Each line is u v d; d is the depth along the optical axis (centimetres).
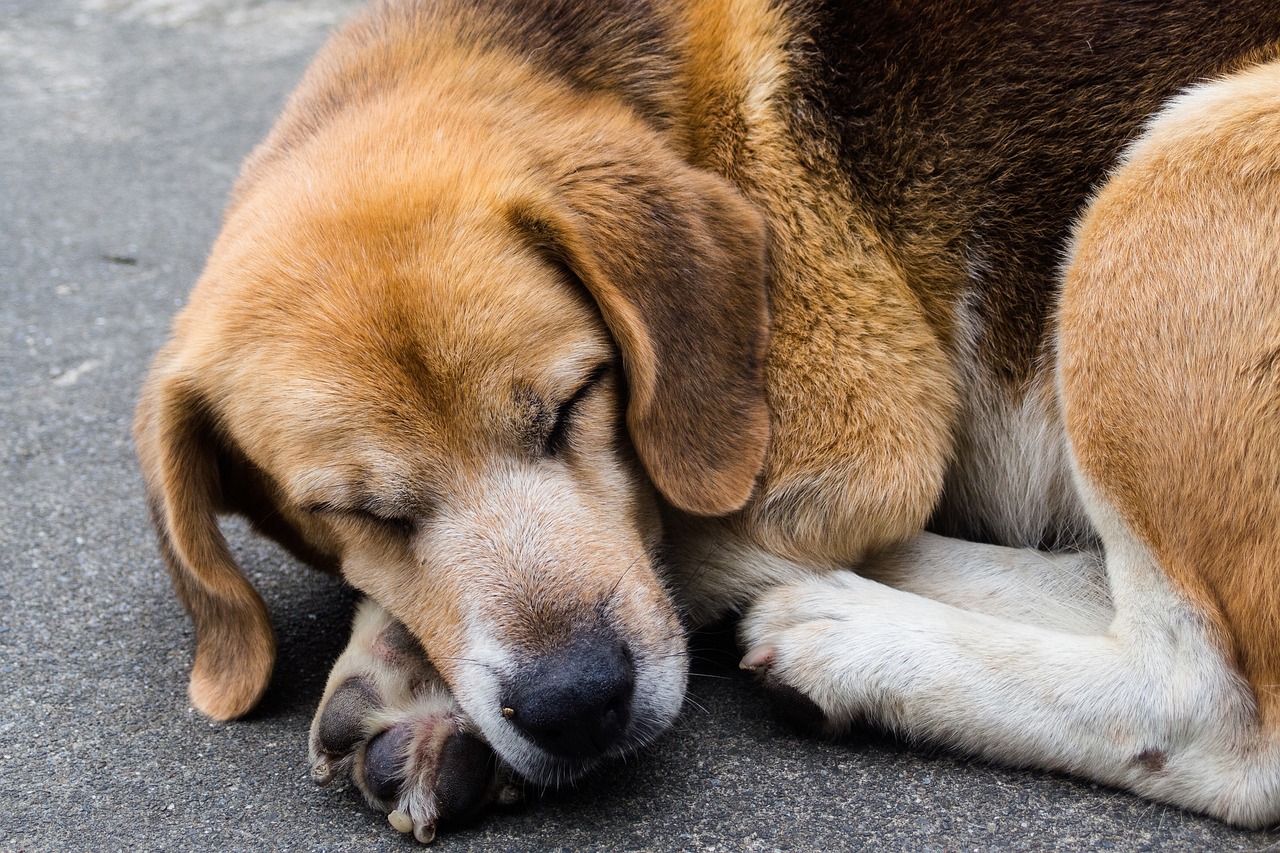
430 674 91
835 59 97
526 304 91
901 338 96
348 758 90
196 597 95
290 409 90
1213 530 90
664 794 90
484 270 90
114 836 89
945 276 98
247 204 96
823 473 95
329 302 90
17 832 90
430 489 91
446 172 92
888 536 96
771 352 95
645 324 92
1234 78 94
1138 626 91
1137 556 91
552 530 90
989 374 98
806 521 95
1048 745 91
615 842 88
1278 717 89
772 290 96
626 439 93
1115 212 93
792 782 90
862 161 97
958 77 97
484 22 98
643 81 98
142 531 106
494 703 88
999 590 96
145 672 97
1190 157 92
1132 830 88
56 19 213
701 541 97
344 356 90
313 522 94
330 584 101
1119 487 92
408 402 90
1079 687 90
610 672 88
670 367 92
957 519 101
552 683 87
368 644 93
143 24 210
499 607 89
